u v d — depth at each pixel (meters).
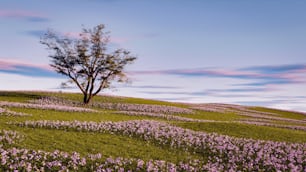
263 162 22.58
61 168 17.86
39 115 37.66
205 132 33.00
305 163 23.02
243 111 85.62
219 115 63.97
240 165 22.05
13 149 19.72
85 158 20.06
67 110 45.06
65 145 23.23
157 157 22.50
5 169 16.83
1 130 25.98
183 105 80.88
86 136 27.11
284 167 21.44
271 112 94.62
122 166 19.22
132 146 25.11
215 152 24.89
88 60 63.91
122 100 74.00
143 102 75.25
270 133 35.56
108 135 28.48
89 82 64.50
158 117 48.59
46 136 25.58
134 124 33.84
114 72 65.19
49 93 74.12
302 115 95.69
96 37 64.25
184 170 19.75
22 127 28.52
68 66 63.59
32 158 19.08
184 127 36.25
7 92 70.56
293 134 36.69
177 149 25.42
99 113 46.66
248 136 33.19
